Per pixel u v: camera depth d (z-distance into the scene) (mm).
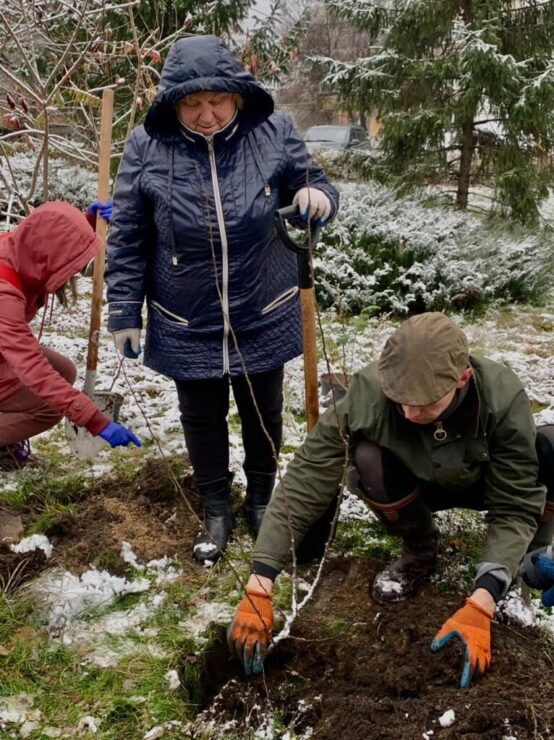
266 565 2096
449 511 2879
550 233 7773
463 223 6879
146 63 6559
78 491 3053
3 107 4875
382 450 2156
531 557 2057
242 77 2205
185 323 2477
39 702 2051
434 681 1982
